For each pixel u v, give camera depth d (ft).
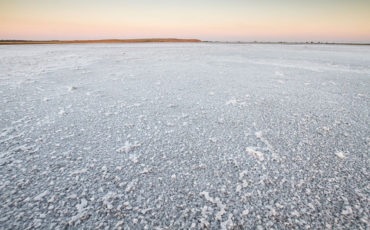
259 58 33.60
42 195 4.71
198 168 5.81
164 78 17.12
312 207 4.54
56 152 6.39
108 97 11.82
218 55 39.09
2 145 6.66
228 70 21.56
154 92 13.00
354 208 4.51
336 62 28.45
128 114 9.49
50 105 10.36
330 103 11.41
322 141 7.32
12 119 8.63
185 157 6.32
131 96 12.11
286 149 6.81
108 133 7.68
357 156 6.41
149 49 58.13
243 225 4.12
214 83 15.64
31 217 4.16
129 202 4.61
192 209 4.47
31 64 24.02
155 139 7.35
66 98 11.48
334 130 8.16
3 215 4.17
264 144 7.12
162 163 6.01
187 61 29.17
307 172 5.67
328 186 5.15
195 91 13.38
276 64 26.32
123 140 7.23
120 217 4.24
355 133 7.91
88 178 5.31
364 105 11.12
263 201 4.69
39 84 14.38
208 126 8.46
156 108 10.31
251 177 5.47
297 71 21.17
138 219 4.21
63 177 5.32
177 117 9.28
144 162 6.04
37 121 8.50
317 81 16.67
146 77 17.40
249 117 9.40
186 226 4.08
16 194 4.71
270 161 6.16
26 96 11.69
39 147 6.63
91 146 6.79
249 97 12.30
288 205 4.59
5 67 21.39
